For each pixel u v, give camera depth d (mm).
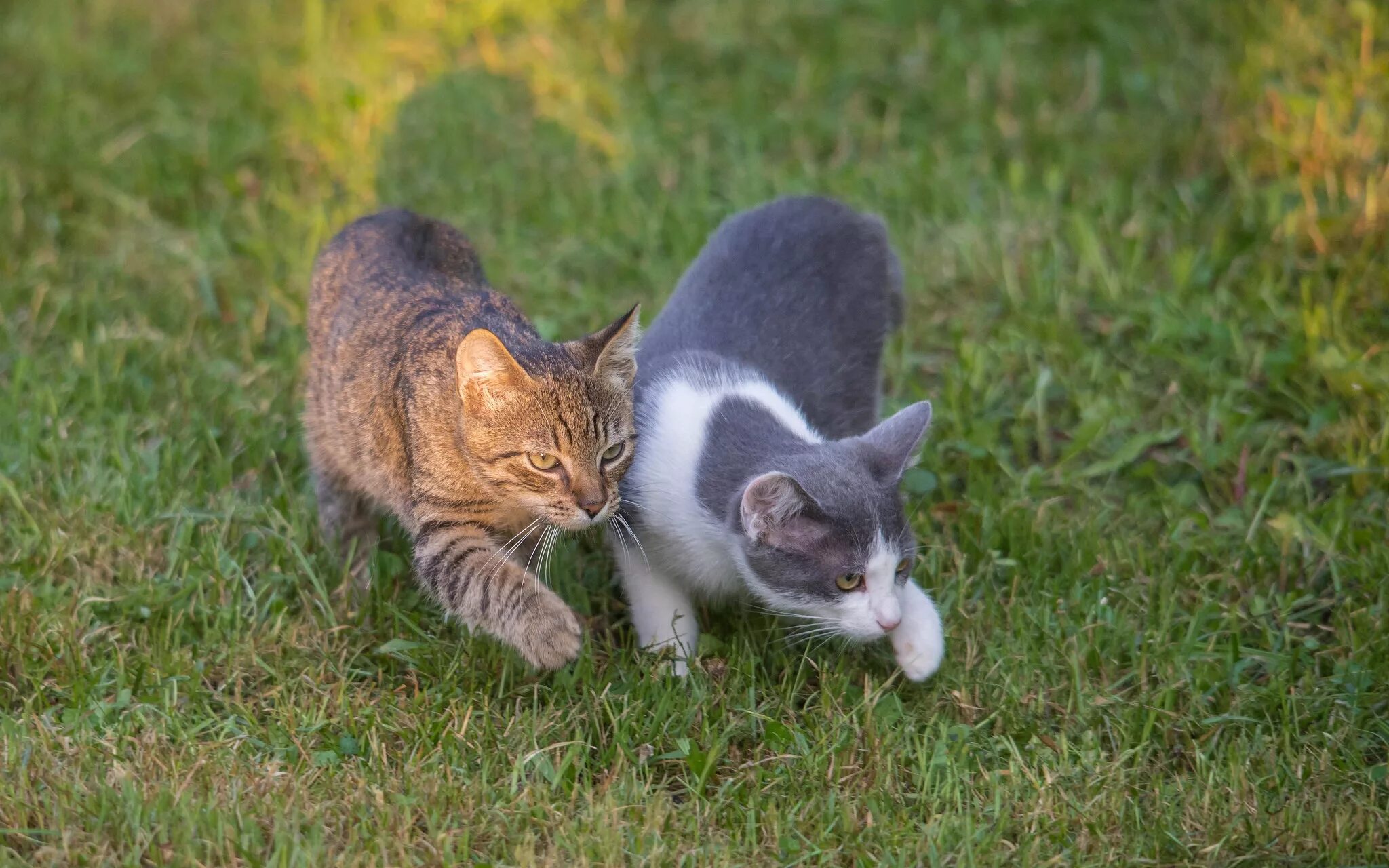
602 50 13461
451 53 13578
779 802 6449
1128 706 7043
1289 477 8719
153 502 8117
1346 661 7254
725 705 6906
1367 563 7836
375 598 7578
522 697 7023
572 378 6898
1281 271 10242
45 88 12461
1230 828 6215
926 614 7266
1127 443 8789
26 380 9133
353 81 12734
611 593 7977
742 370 7855
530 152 12141
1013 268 10617
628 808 6262
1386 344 9422
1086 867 6020
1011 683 7105
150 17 13844
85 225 10953
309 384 8141
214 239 10797
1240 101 11969
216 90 12734
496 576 6816
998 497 8539
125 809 5887
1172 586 7848
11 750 6227
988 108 12570
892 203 11438
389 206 11031
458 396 6848
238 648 7125
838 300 8477
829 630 7211
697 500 7238
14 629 7035
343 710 6742
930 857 5992
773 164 12219
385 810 6039
